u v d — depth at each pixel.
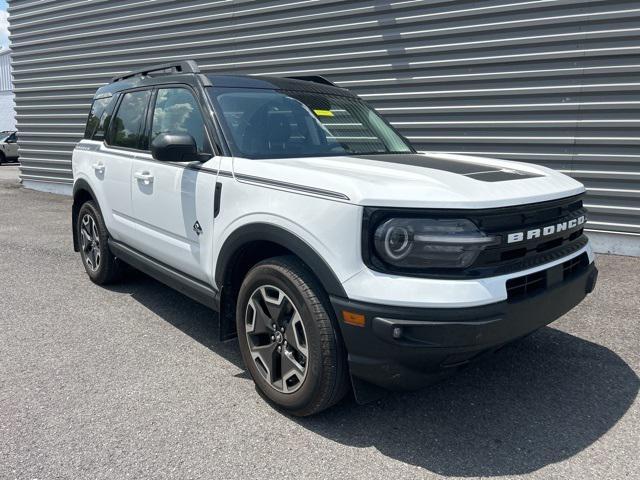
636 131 5.86
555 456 2.59
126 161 4.27
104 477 2.39
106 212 4.68
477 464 2.53
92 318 4.32
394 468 2.49
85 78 11.27
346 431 2.79
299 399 2.78
